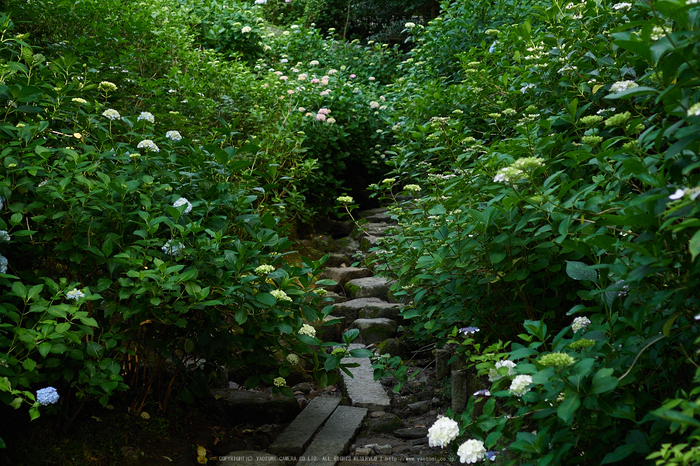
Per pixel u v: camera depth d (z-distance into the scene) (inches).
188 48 252.5
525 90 139.9
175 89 209.6
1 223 94.3
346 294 200.4
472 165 129.0
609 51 114.8
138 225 111.5
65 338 95.1
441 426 71.4
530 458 70.1
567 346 73.3
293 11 454.9
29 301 98.0
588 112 122.4
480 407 118.0
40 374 92.2
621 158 75.9
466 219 108.3
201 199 119.9
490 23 247.4
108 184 104.8
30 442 98.0
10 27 126.1
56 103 115.3
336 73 307.7
